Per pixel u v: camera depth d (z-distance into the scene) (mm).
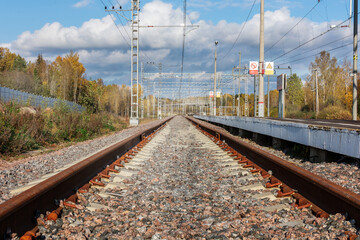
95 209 4973
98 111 41469
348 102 48781
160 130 27703
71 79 75625
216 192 6242
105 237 3861
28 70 88875
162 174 8281
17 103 18891
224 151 12555
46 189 4426
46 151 13867
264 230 3977
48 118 19938
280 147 13531
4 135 12391
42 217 4109
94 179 6668
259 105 26734
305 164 9289
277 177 6914
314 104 59250
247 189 6348
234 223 4328
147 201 5605
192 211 5000
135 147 13172
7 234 3439
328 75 73812
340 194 4188
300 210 4738
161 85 71625
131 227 4188
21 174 8305
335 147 8438
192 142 17125
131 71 39906
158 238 3885
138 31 39500
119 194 6012
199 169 8938
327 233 3750
